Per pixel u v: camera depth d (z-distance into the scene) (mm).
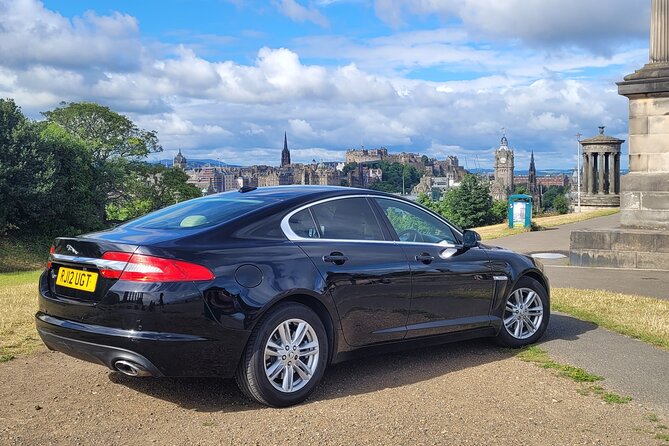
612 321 8211
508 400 5102
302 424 4551
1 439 4273
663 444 4215
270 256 5070
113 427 4512
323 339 5207
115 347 4625
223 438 4289
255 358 4828
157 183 84750
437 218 6523
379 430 4430
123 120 81312
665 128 14578
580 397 5188
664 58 14547
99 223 65312
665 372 5902
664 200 14711
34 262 50562
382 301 5668
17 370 5965
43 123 75062
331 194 5777
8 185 52094
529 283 7023
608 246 14898
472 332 6488
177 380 5645
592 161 46375
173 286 4605
